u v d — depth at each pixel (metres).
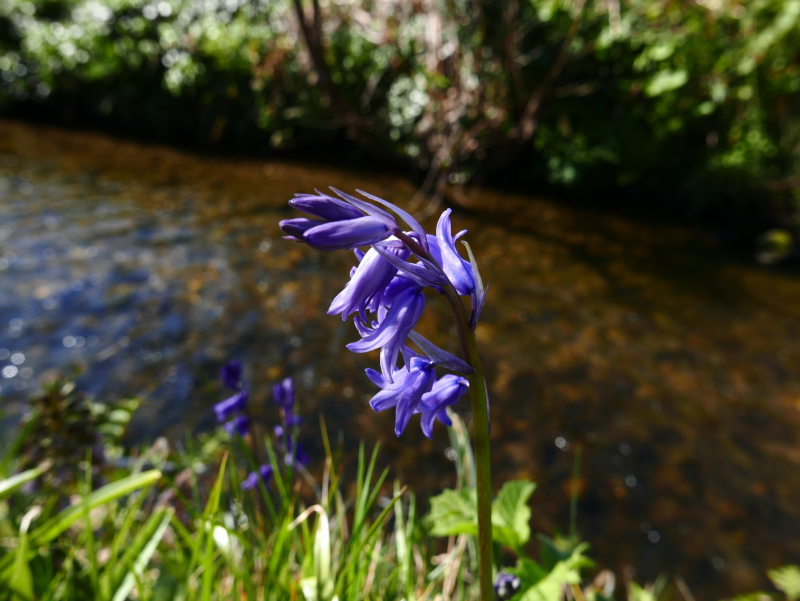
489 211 0.95
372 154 1.18
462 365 0.11
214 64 1.20
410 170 1.13
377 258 0.11
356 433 0.44
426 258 0.11
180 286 0.63
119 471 0.29
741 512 0.40
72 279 0.62
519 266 0.75
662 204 1.05
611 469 0.43
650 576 0.35
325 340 0.55
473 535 0.21
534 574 0.17
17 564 0.17
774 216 0.92
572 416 0.48
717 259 0.83
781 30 0.89
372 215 0.10
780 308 0.69
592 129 1.03
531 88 1.01
